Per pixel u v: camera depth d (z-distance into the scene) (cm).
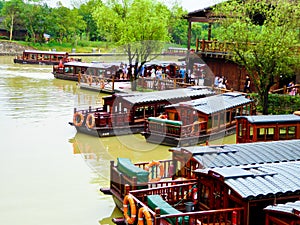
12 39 8525
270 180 1159
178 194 1330
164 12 3662
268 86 2695
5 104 3192
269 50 2564
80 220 1359
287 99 2808
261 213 1120
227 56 3131
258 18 3088
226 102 2455
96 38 9544
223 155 1423
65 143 2192
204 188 1281
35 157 1964
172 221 1111
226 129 2383
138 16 3170
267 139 1989
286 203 1057
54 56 6278
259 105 2873
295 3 2745
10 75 4984
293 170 1240
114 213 1411
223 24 2778
